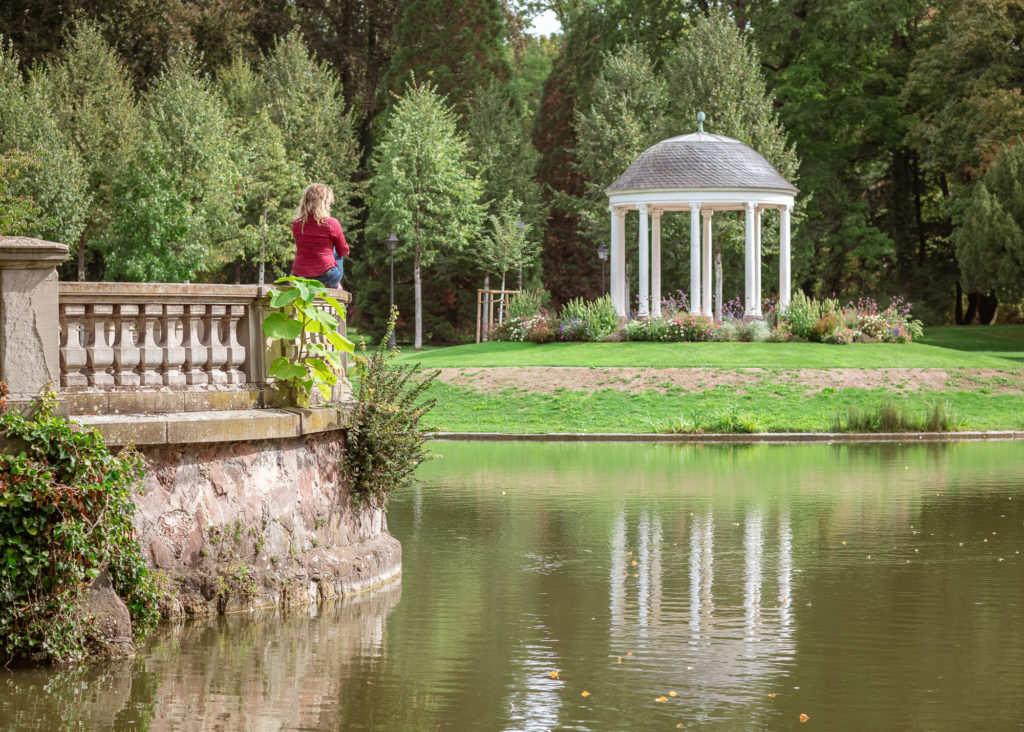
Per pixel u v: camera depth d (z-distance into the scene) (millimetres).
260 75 60812
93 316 9344
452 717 7297
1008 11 50688
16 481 8305
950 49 51125
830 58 58094
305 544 10766
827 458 23344
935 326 59031
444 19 67812
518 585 11398
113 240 45594
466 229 56156
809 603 10594
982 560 12617
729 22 51156
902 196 63656
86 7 53969
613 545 13625
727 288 57812
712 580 11602
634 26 63906
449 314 64375
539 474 20938
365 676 8219
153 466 9492
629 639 9297
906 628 9664
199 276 60250
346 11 70625
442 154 55375
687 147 41156
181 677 8164
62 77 47812
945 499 17297
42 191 41531
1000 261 48438
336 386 11664
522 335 42438
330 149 60188
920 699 7703
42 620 8453
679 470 21359
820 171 58531
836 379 31766
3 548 8336
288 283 10430
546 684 8047
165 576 9500
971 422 29281
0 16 52750
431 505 17031
